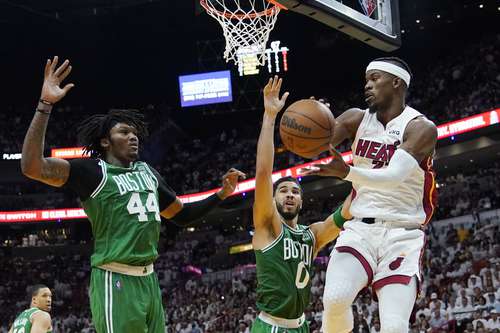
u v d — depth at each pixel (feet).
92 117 14.05
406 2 80.89
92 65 97.25
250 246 80.33
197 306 66.49
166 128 96.89
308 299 15.74
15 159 92.17
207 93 87.71
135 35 91.40
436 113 76.89
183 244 86.53
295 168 70.90
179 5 84.23
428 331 41.98
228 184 15.23
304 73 94.22
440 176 76.07
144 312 12.66
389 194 12.73
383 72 13.20
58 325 72.84
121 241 12.73
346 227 13.10
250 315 55.83
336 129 13.67
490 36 84.33
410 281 12.34
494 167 71.77
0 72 96.43
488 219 61.00
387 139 12.98
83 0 83.05
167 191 14.44
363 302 47.91
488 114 59.31
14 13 84.74
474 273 49.85
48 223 91.40
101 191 12.89
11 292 81.56
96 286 12.73
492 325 39.81
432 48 88.58
